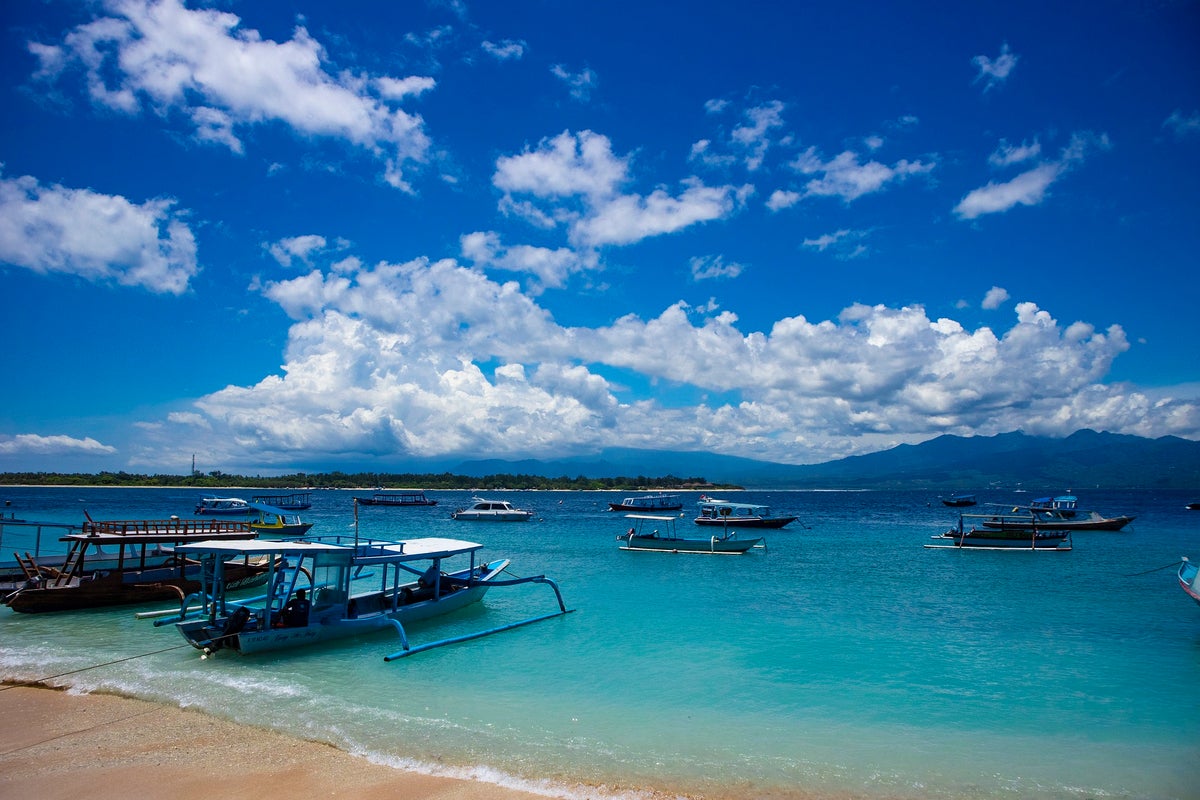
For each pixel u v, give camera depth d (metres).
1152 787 11.76
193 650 19.48
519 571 40.06
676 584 34.88
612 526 81.75
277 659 18.78
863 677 18.14
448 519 92.50
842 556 48.91
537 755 12.58
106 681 16.58
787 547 56.31
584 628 23.83
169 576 26.81
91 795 10.59
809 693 16.72
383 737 13.31
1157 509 133.88
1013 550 53.06
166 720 14.08
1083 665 19.42
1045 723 14.77
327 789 10.94
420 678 17.52
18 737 13.08
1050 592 32.69
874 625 24.72
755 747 13.22
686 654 20.36
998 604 29.31
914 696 16.55
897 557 48.59
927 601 30.00
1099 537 66.12
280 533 60.16
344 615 21.23
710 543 49.69
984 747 13.41
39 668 17.59
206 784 11.05
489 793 10.91
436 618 24.11
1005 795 11.39
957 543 55.34
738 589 33.25
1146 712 15.52
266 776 11.40
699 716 14.98
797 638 22.55
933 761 12.70
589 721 14.56
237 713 14.52
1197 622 25.50
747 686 17.23
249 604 24.95
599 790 11.18
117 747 12.62
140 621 23.12
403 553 23.03
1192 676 18.38
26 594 23.39
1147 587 34.47
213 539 27.59
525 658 19.67
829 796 11.20
